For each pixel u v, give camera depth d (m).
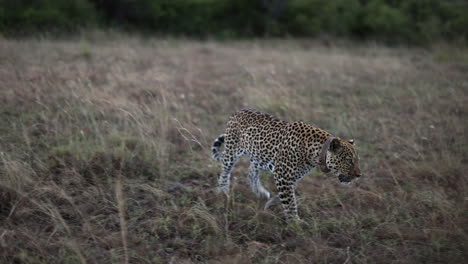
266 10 37.06
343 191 10.19
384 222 8.70
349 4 37.94
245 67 20.98
